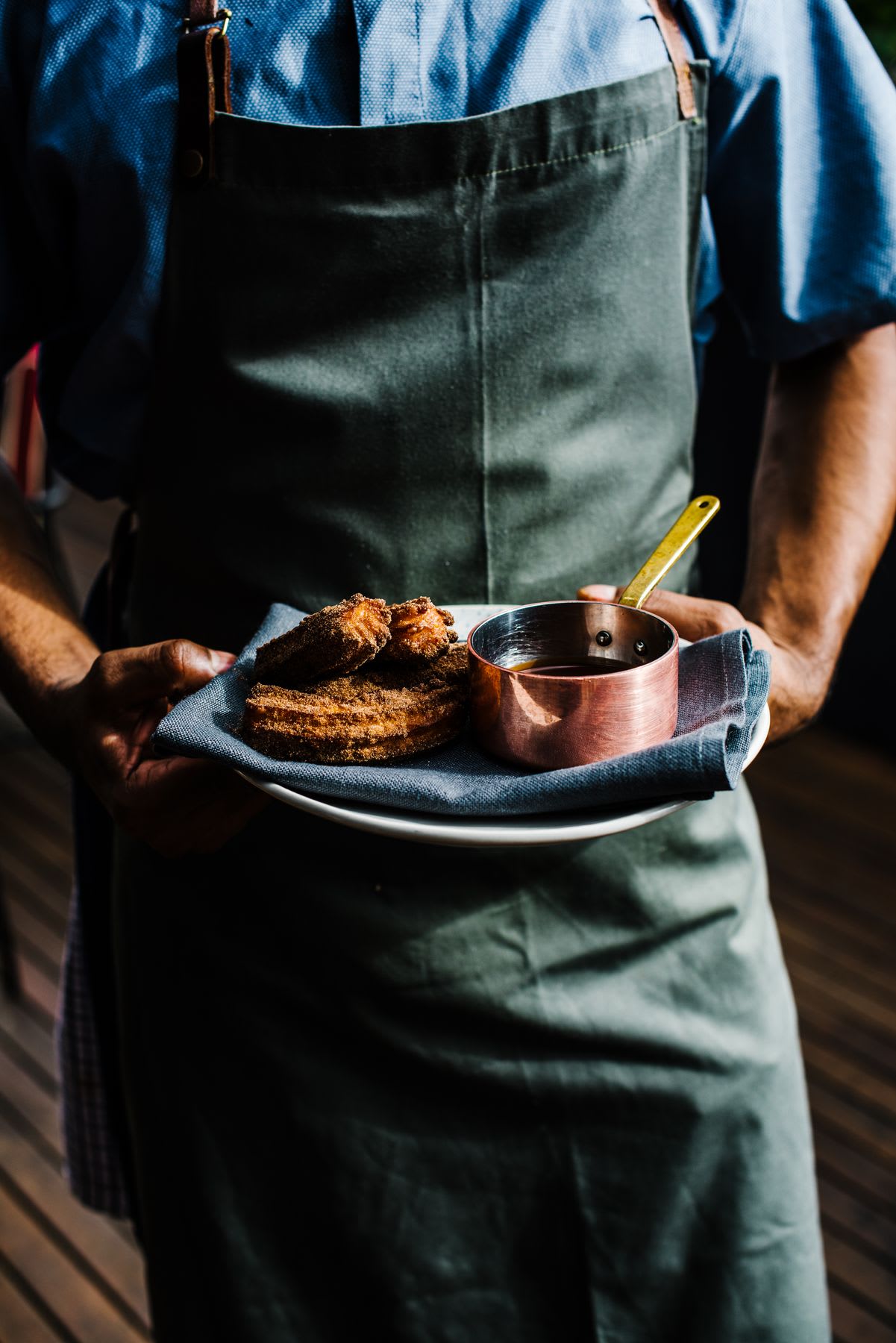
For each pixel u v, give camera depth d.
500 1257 1.13
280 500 0.96
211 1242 1.11
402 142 0.88
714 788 0.71
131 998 1.13
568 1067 1.08
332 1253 1.11
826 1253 1.92
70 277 1.02
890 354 1.13
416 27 0.89
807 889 2.87
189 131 0.89
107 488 1.13
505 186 0.90
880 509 1.07
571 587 1.01
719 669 0.84
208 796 0.89
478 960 1.04
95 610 1.26
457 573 0.98
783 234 1.04
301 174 0.89
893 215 1.02
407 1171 1.09
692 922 1.10
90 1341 1.83
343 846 1.01
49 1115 2.28
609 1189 1.12
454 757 0.83
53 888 2.96
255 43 0.89
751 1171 1.13
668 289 0.99
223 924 1.05
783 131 1.00
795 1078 1.18
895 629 3.33
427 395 0.94
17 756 3.55
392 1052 1.06
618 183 0.93
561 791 0.73
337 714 0.80
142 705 0.91
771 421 1.15
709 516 0.93
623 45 0.93
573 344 0.96
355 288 0.92
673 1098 1.10
